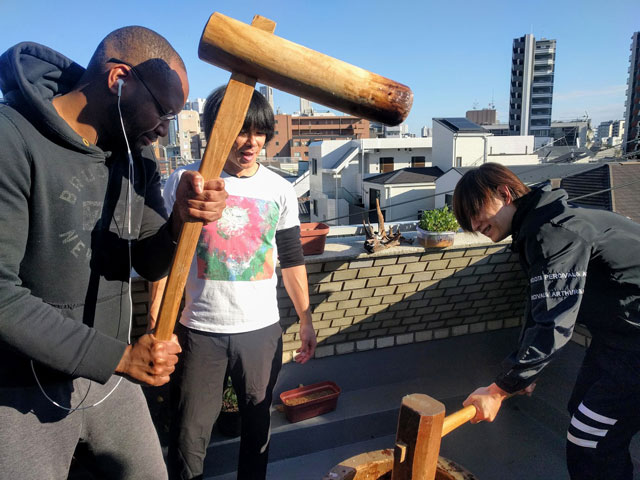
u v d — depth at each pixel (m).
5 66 1.04
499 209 1.73
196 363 1.78
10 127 0.97
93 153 1.12
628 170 11.35
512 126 71.31
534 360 1.55
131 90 1.09
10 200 0.95
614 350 1.80
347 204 31.16
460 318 3.34
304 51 0.91
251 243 1.78
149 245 1.32
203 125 1.75
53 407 1.15
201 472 1.87
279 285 2.56
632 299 1.69
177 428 1.80
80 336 1.00
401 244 2.78
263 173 1.89
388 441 2.94
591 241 1.61
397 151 31.75
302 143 65.25
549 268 1.57
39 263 1.07
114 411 1.31
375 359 3.24
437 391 3.24
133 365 1.05
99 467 1.37
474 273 2.98
